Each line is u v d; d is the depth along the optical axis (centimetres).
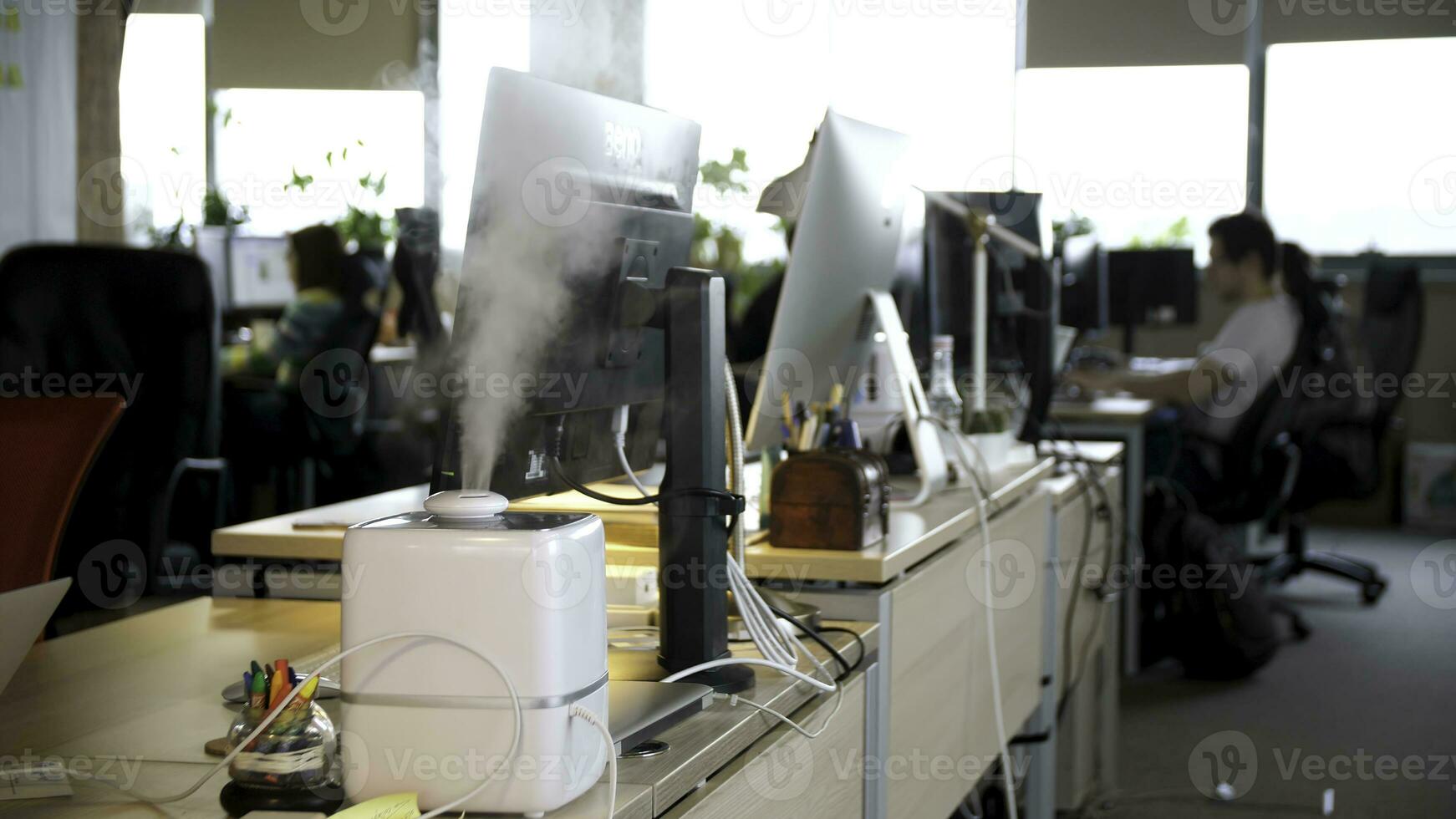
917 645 158
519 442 118
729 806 102
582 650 86
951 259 251
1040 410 266
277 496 402
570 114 116
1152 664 397
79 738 104
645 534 158
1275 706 352
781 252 524
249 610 154
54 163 464
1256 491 409
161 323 265
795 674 117
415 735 84
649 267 129
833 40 506
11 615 93
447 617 84
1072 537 257
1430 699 355
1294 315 414
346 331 400
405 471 413
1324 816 270
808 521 152
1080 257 485
